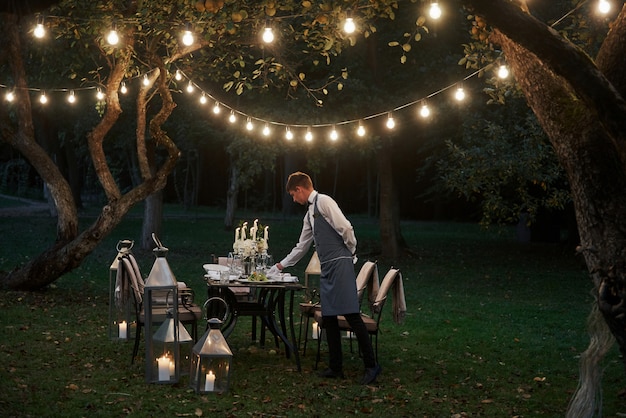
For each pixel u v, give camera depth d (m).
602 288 4.79
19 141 11.65
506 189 18.56
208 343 6.65
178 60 12.12
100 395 6.44
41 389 6.53
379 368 7.25
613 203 4.79
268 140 17.02
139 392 6.59
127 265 7.56
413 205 40.88
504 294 14.01
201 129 21.06
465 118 16.41
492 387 7.25
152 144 19.38
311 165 17.28
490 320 11.10
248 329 9.87
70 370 7.24
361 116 17.47
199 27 8.70
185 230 27.38
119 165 39.28
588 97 4.42
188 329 9.69
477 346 9.22
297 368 7.64
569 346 9.35
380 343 9.21
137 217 33.03
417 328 10.27
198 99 18.14
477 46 7.95
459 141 18.20
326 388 6.97
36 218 29.73
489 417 6.26
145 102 11.45
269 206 41.88
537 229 25.50
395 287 7.80
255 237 8.30
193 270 16.34
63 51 13.44
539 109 5.27
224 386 6.66
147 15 9.68
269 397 6.57
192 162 39.81
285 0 9.23
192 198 43.66
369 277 8.12
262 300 8.46
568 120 5.03
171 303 7.95
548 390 7.22
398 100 17.22
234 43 10.79
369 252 20.25
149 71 11.41
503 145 13.22
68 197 11.74
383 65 17.73
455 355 8.67
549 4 15.24
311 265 8.79
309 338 9.37
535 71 5.27
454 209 38.97
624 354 4.76
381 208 19.86
